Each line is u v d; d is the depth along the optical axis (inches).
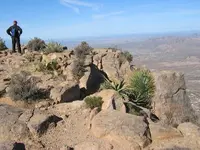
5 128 382.6
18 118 407.8
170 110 693.3
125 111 477.1
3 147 322.7
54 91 538.0
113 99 489.4
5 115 408.5
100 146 354.0
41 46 949.8
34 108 479.5
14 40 882.1
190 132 391.9
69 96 556.7
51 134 395.5
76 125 424.8
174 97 714.2
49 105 500.4
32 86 515.5
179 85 729.6
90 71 743.7
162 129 385.7
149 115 524.7
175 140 374.3
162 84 707.4
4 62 738.8
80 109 476.7
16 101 493.4
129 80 674.2
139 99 619.2
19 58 766.5
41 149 356.2
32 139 375.6
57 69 714.8
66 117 448.8
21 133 378.3
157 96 694.5
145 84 639.1
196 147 352.8
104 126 384.8
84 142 366.3
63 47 930.1
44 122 403.2
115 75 898.1
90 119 422.9
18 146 337.7
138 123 388.5
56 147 364.5
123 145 353.7
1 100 495.5
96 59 920.3
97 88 721.6
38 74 647.1
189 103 737.0
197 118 740.0
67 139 385.1
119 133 365.4
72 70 711.7
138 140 355.3
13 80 523.2
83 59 801.6
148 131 382.0
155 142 367.2
